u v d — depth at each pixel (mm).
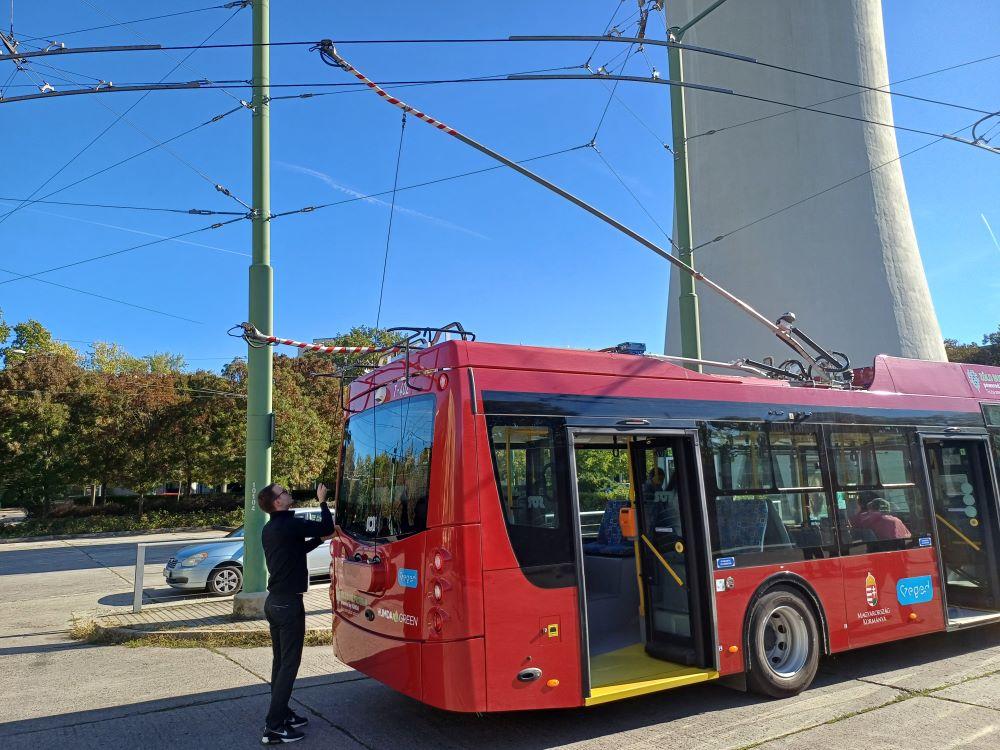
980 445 8633
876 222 26625
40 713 6188
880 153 27594
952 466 8695
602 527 7668
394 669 5152
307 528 5648
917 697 6211
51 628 10773
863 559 7035
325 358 39188
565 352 5746
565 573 5207
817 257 26047
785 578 6410
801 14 27406
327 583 14531
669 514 6270
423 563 4980
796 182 26672
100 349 53531
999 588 8242
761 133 27359
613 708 6094
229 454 32031
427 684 4824
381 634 5363
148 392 32250
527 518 5141
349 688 6863
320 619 10555
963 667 7234
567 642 5121
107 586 15680
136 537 30594
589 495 8289
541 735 5441
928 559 7594
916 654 7867
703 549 5969
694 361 7328
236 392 33094
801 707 5992
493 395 5230
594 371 5812
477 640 4785
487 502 4992
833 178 26625
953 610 8281
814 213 26391
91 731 5676
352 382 6863
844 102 27188
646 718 5801
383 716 5969
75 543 28219
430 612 4867
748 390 6707
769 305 26312
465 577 4820
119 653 8672
